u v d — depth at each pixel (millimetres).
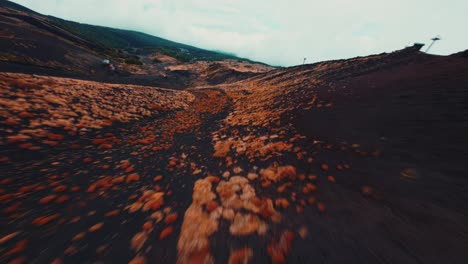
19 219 6359
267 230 5570
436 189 6074
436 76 15438
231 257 4785
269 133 15578
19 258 4949
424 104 11781
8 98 15609
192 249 5086
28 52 44438
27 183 8484
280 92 32969
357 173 8000
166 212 6891
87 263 4848
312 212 6176
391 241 4684
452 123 9062
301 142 12398
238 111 28000
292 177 8641
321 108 17906
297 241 5066
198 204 7297
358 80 24891
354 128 12242
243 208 6750
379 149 9305
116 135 16734
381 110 13289
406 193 6219
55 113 16375
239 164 11062
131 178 9625
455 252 4145
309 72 51125
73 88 23688
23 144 11320
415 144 8758
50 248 5289
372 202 6148
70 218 6570
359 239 4883
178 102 35875
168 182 9492
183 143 16094
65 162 10812
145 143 15656
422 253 4266
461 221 4840
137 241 5477
